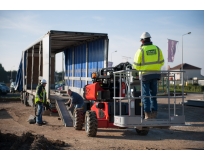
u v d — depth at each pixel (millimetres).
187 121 15000
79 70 19078
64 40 17422
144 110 9656
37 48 21250
